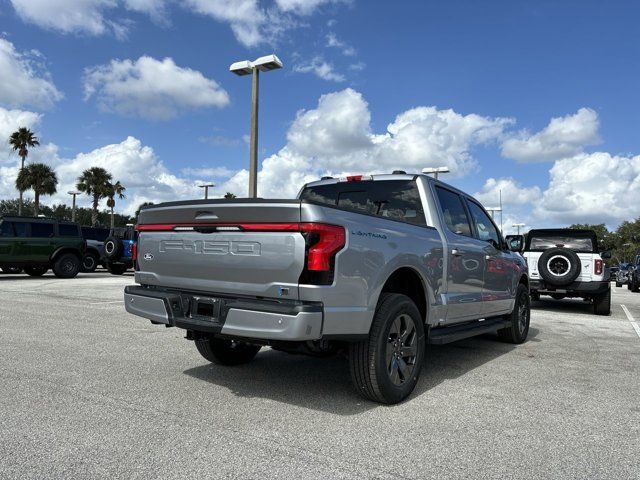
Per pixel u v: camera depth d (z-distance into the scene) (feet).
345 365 17.46
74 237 59.93
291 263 11.39
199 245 12.99
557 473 9.27
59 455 9.57
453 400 13.80
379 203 17.54
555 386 15.40
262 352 19.49
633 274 76.64
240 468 9.15
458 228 18.28
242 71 50.62
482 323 20.03
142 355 18.28
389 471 9.20
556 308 41.70
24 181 170.50
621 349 22.02
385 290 14.70
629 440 10.96
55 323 25.16
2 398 12.96
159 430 10.94
